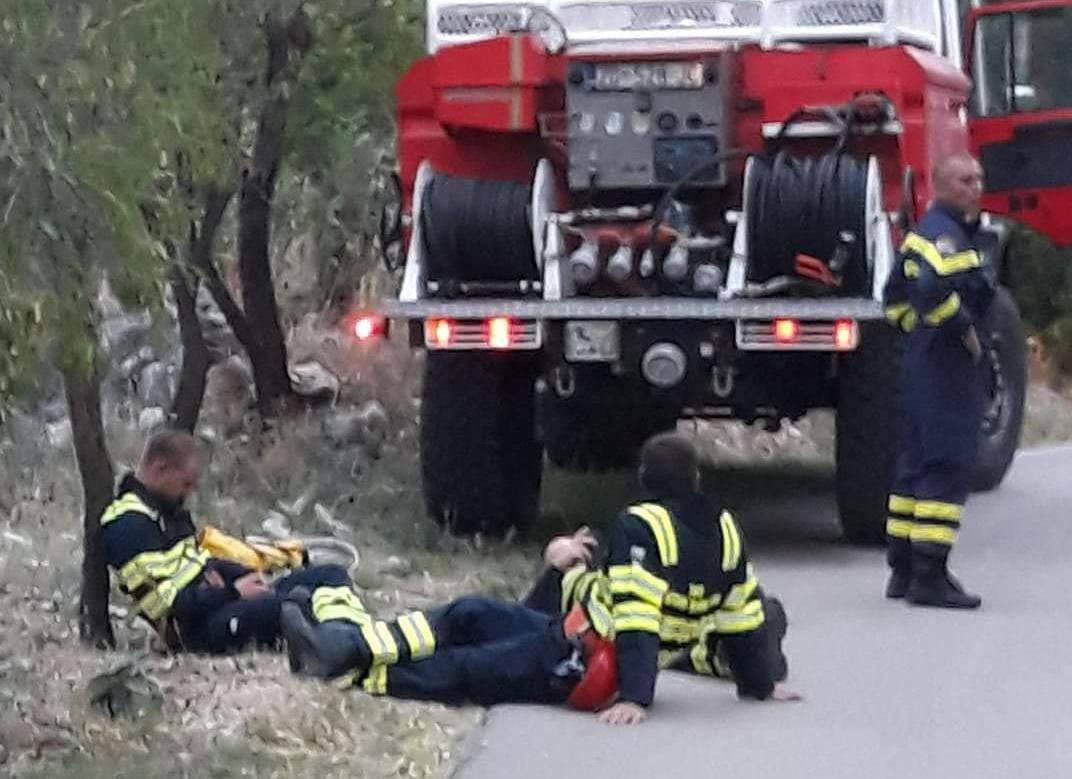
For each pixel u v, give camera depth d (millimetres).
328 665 10758
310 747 10125
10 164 9078
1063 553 14672
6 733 10195
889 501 13336
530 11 14625
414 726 10383
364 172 17766
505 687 10711
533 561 14031
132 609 11953
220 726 10320
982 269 12805
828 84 13891
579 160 14078
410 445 16969
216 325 18234
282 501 15094
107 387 16703
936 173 12891
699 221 14234
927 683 11352
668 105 14000
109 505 11531
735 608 10805
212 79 11523
